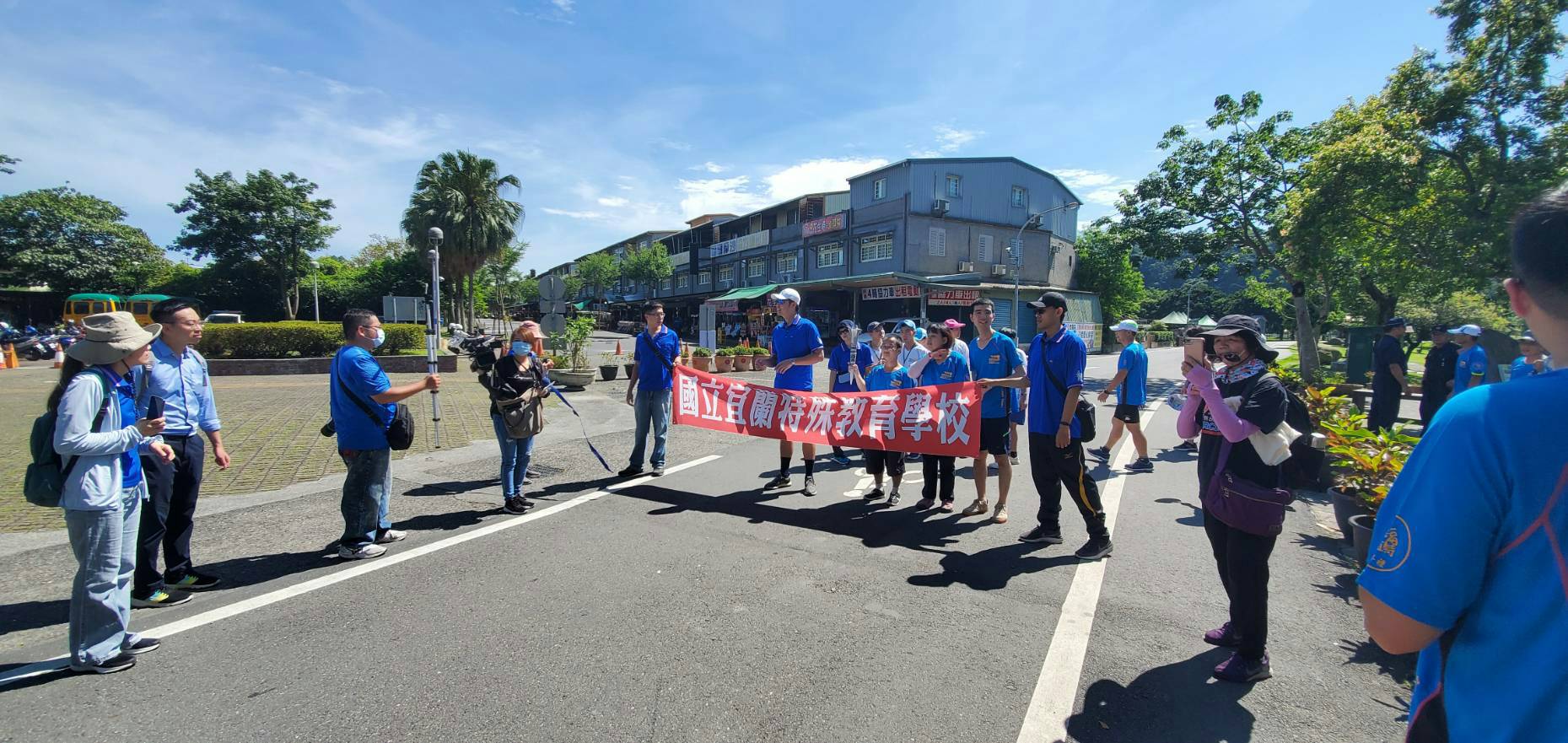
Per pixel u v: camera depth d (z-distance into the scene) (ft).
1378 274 53.67
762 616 11.55
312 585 12.68
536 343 18.06
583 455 25.40
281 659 9.96
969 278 101.24
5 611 11.37
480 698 8.97
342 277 146.82
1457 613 3.72
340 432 13.94
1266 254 63.82
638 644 10.52
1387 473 14.79
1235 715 8.82
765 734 8.28
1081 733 8.39
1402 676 9.86
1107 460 25.48
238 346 60.23
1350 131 48.42
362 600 12.03
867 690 9.29
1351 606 12.42
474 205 102.27
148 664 9.77
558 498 18.97
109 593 9.48
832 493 20.13
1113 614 11.83
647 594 12.46
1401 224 44.96
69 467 9.16
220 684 9.26
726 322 141.59
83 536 9.27
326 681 9.36
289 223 123.85
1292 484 20.56
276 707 8.73
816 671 9.77
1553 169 37.81
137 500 10.03
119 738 8.04
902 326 25.53
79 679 9.30
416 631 10.89
